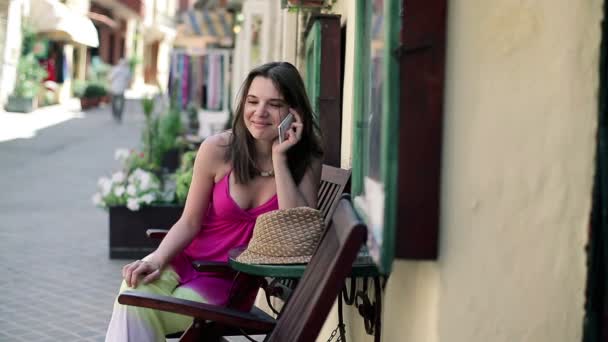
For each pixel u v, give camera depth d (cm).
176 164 1195
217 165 334
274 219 291
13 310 565
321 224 293
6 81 2461
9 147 1670
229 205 330
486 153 208
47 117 2455
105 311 571
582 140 209
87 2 3569
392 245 199
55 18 2622
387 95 200
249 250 297
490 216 210
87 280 657
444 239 209
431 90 203
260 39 1263
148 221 735
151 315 302
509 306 212
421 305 223
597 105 209
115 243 736
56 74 2992
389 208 198
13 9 2462
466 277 210
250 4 1254
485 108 208
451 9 205
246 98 333
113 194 732
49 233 855
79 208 1031
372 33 245
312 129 341
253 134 329
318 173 346
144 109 1101
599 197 209
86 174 1367
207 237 338
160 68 5434
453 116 207
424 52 203
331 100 455
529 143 209
